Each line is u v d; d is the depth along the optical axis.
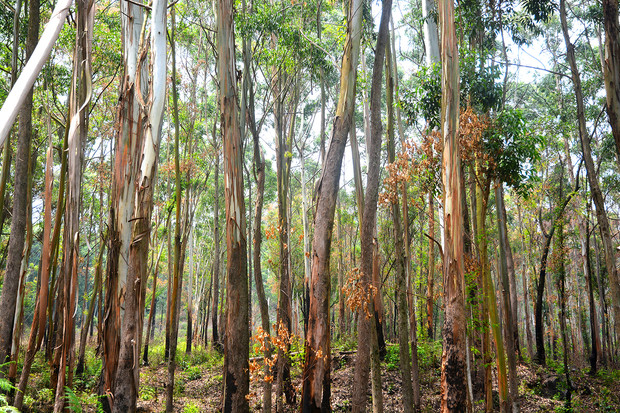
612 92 6.18
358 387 7.27
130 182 4.77
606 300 22.61
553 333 24.14
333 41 14.62
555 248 17.06
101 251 6.95
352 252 24.53
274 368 10.72
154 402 11.62
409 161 8.09
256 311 45.41
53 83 11.94
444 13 5.57
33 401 9.19
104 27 12.96
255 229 9.34
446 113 5.55
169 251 13.98
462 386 5.33
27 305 26.33
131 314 4.46
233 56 6.46
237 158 6.31
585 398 13.48
